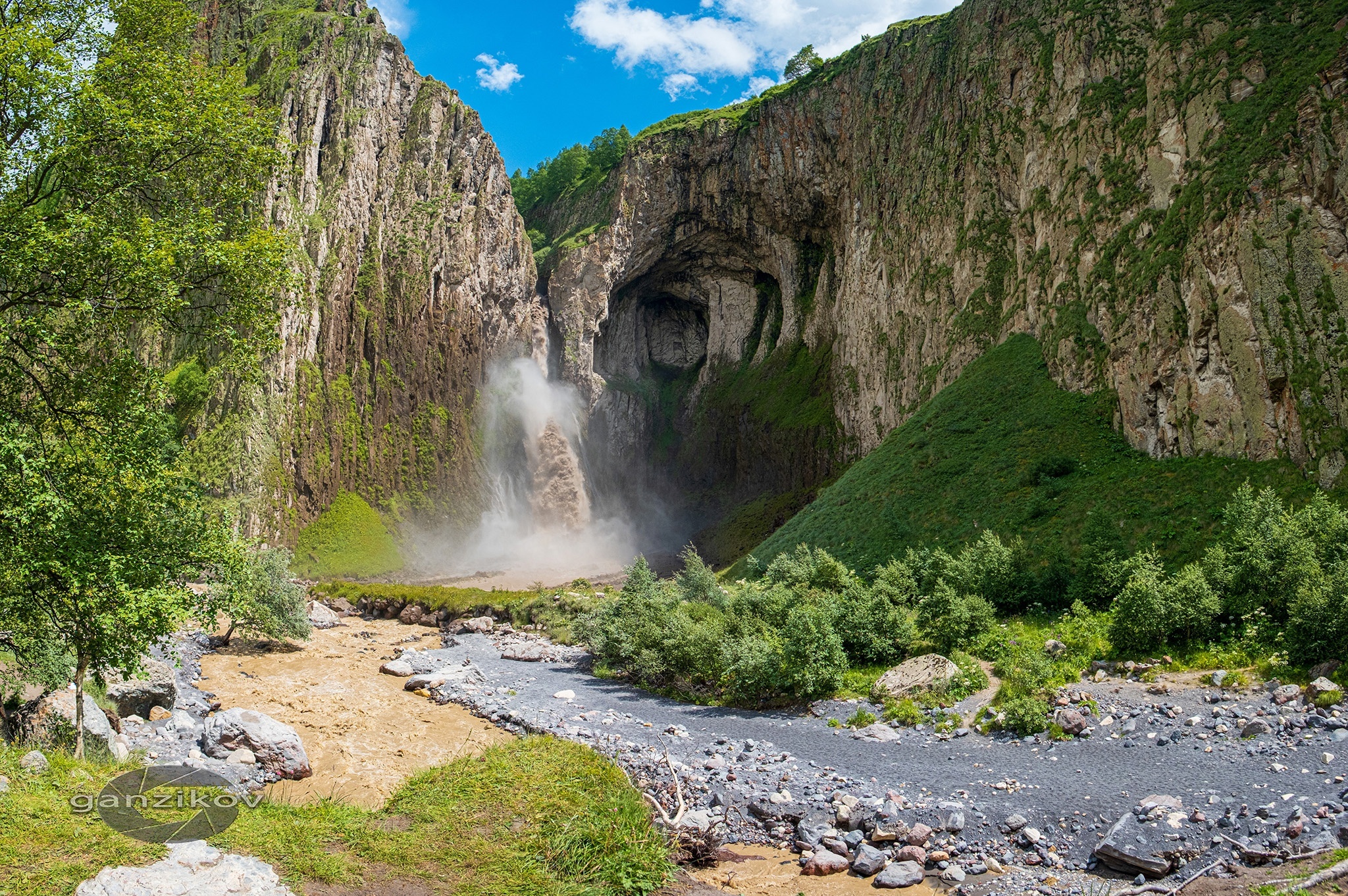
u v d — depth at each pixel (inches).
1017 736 773.9
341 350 3474.4
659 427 4591.5
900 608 1140.5
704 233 4426.7
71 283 639.8
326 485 3284.9
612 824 490.6
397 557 3277.6
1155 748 695.7
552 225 4881.9
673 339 4921.3
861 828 617.3
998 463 1843.0
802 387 3996.1
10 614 618.5
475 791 514.0
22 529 583.5
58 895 358.6
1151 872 507.2
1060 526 1526.8
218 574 705.0
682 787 713.0
